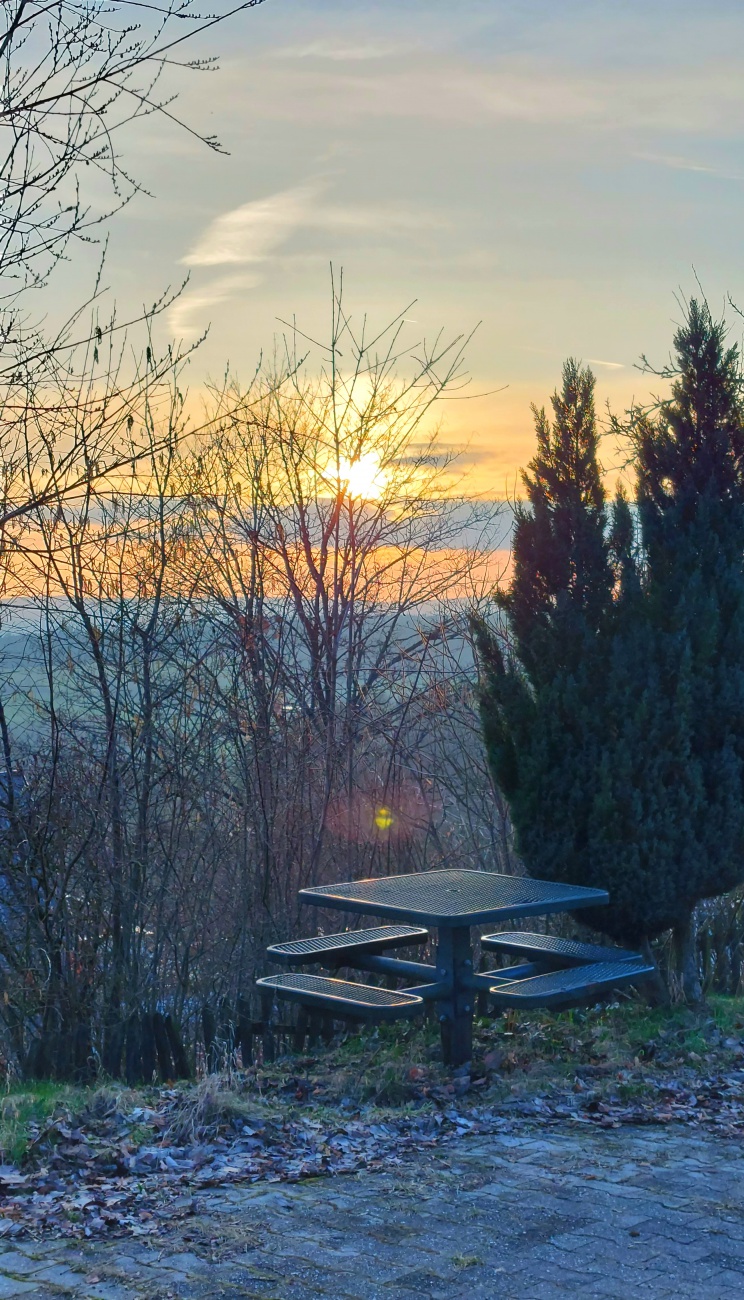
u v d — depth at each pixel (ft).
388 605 34.37
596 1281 12.28
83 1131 16.79
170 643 30.35
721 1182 15.19
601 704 25.34
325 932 30.27
